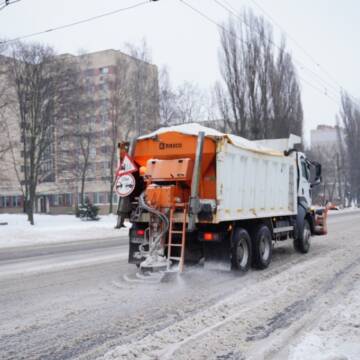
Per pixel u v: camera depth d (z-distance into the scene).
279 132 33.81
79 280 9.49
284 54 34.81
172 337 5.64
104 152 45.44
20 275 10.23
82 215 36.59
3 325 6.25
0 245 18.39
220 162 9.24
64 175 47.34
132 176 9.99
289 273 10.12
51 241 19.92
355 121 67.19
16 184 60.38
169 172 9.45
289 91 34.88
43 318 6.56
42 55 32.75
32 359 5.03
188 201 9.52
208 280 9.34
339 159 73.69
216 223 9.43
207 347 5.28
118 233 23.61
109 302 7.47
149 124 37.50
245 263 10.18
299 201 13.58
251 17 33.75
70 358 5.04
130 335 5.74
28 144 39.06
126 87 38.09
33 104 33.06
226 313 6.73
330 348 5.11
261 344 5.37
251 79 33.50
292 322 6.26
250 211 10.48
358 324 6.05
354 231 21.44
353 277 9.55
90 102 37.25
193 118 39.28
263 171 11.18
